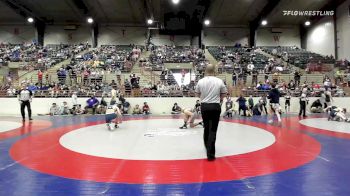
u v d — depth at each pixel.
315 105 15.91
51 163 4.38
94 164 4.31
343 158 4.64
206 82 4.47
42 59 23.98
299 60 24.48
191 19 30.30
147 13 27.39
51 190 3.23
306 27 31.33
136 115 14.34
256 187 3.29
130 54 24.91
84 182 3.49
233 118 12.41
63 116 13.71
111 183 3.45
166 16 29.28
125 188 3.28
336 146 5.64
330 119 11.08
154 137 6.77
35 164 4.33
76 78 17.84
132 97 15.93
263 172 3.86
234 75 18.00
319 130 7.99
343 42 24.66
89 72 18.44
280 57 25.97
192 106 15.95
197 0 24.56
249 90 16.38
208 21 28.98
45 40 31.80
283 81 18.14
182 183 3.44
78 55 25.39
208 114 4.43
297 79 18.45
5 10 27.55
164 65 22.86
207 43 32.72
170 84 18.09
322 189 3.22
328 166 4.16
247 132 7.61
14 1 23.72
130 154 4.95
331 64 22.22
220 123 10.05
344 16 24.38
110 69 19.89
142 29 32.47
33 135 7.22
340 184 3.38
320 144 5.85
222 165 4.20
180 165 4.21
